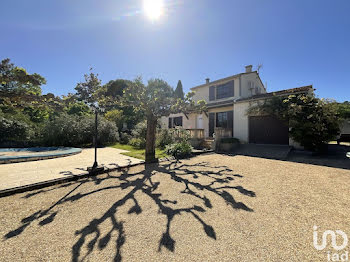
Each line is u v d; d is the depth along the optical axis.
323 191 3.58
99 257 1.72
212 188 3.86
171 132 11.71
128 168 5.90
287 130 9.17
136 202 3.12
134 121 22.19
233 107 11.46
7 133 11.86
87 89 5.93
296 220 2.45
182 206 2.95
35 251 1.82
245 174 5.01
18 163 6.45
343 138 11.18
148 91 6.91
